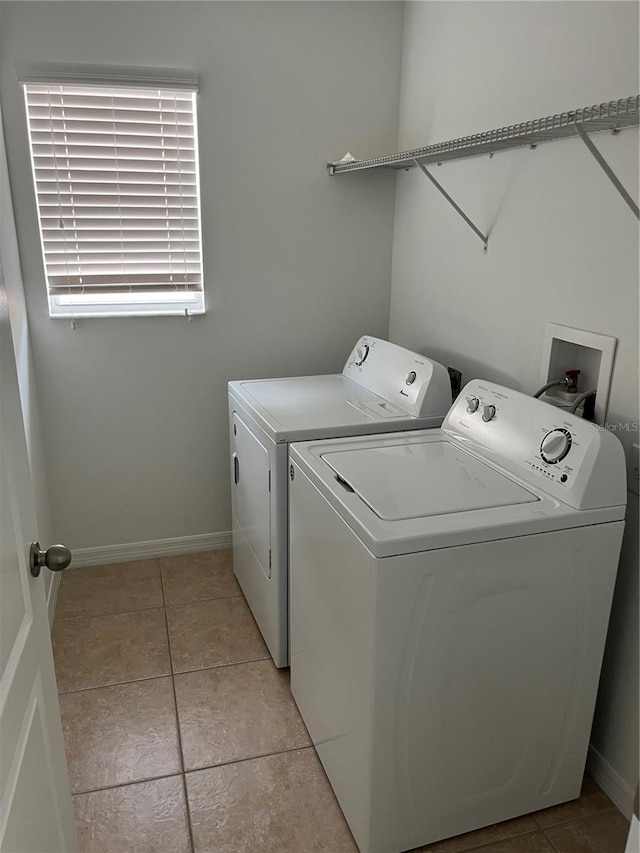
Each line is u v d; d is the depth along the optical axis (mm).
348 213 2807
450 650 1480
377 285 2941
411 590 1396
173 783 1807
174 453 2902
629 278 1585
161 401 2816
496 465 1768
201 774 1837
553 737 1680
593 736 1854
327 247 2824
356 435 2090
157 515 2963
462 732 1567
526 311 1983
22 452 1174
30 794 1064
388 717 1479
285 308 2852
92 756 1888
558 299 1838
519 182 1966
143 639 2418
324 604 1715
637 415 1601
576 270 1759
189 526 3023
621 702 1732
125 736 1963
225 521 3064
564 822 1720
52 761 1245
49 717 1244
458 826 1662
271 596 2213
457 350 2408
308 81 2607
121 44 2385
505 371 2117
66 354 2641
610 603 1603
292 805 1750
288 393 2477
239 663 2295
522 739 1644
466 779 1622
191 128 2559
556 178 1806
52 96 2391
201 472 2963
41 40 2312
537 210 1896
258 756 1902
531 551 1477
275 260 2779
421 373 2252
